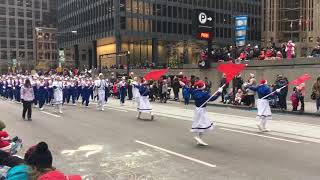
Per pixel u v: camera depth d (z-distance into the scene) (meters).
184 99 28.78
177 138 14.01
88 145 12.94
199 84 12.69
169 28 80.44
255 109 23.91
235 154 11.38
